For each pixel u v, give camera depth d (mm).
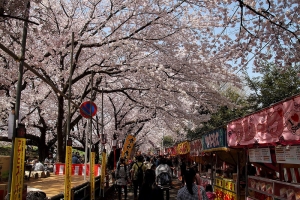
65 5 14297
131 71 12578
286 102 4930
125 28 13273
